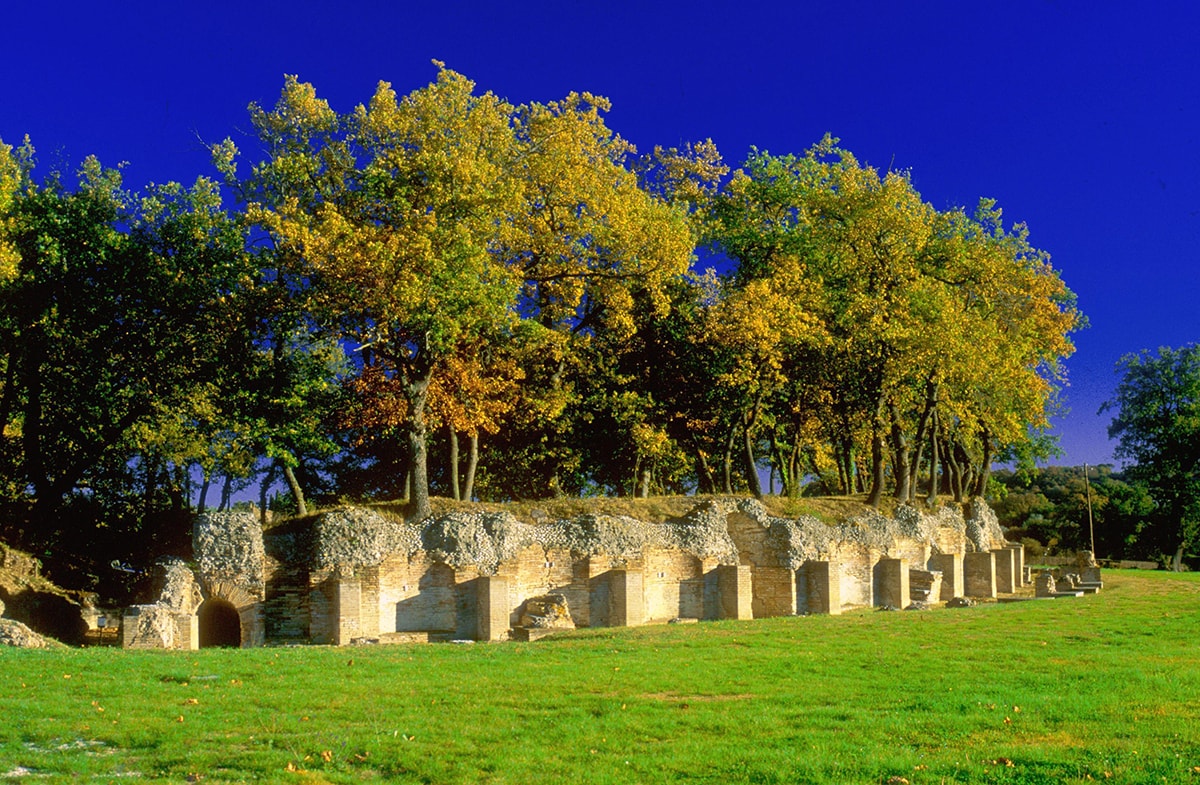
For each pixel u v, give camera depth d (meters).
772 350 47.41
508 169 43.09
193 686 20.06
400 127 39.59
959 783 13.91
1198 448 76.50
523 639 35.25
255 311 38.53
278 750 15.48
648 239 44.34
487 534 37.50
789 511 46.91
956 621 33.81
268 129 39.59
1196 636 30.14
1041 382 56.78
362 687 20.23
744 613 41.22
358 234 35.25
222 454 40.62
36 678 20.11
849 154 52.06
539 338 42.47
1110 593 45.16
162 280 37.12
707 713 18.44
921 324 48.91
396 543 36.03
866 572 47.31
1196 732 16.81
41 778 13.84
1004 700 19.75
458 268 36.25
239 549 33.00
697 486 64.94
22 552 34.88
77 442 39.94
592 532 39.56
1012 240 56.31
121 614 35.78
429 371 39.72
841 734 16.91
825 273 51.22
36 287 35.72
